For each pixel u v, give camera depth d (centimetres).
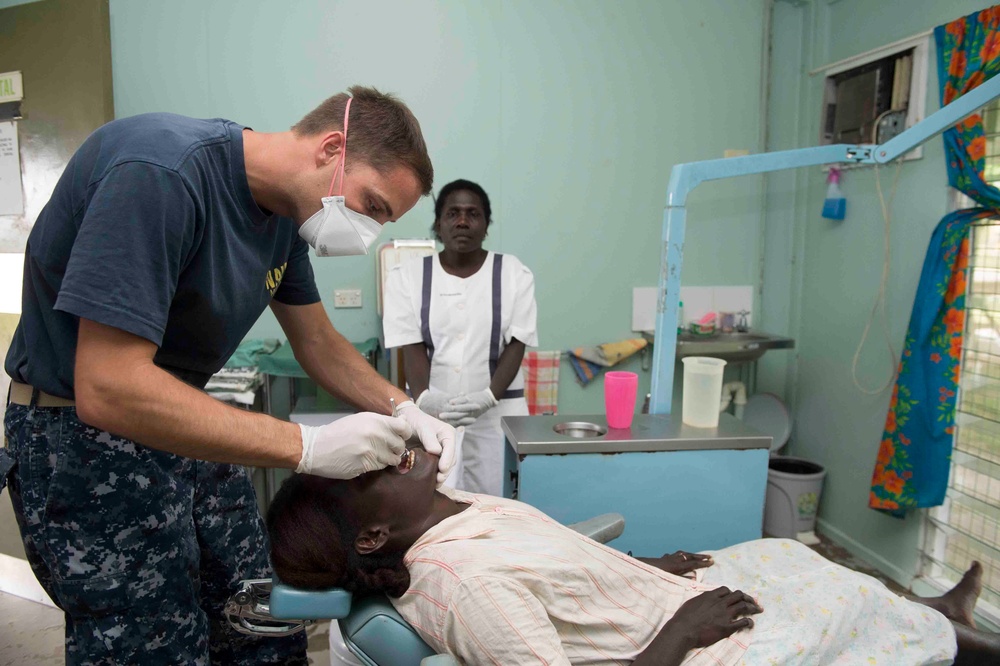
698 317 314
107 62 223
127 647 104
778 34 305
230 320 109
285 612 89
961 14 219
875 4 260
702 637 101
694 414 154
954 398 217
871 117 262
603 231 300
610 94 293
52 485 97
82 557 99
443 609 91
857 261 271
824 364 293
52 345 95
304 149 97
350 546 94
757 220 313
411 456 106
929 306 220
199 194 90
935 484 221
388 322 224
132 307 80
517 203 292
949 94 218
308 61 271
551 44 286
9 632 218
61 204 90
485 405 208
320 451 92
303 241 131
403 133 99
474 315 219
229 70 268
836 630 108
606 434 146
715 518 146
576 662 103
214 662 137
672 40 296
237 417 88
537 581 96
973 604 140
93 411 81
